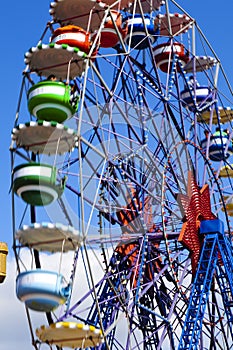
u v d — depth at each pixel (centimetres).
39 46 3725
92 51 3769
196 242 4119
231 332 4066
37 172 3425
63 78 3897
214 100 4688
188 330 3853
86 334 3434
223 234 4194
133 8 4322
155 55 4666
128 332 3750
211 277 4016
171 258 3925
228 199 4547
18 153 3622
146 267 4084
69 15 4150
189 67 4794
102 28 3919
